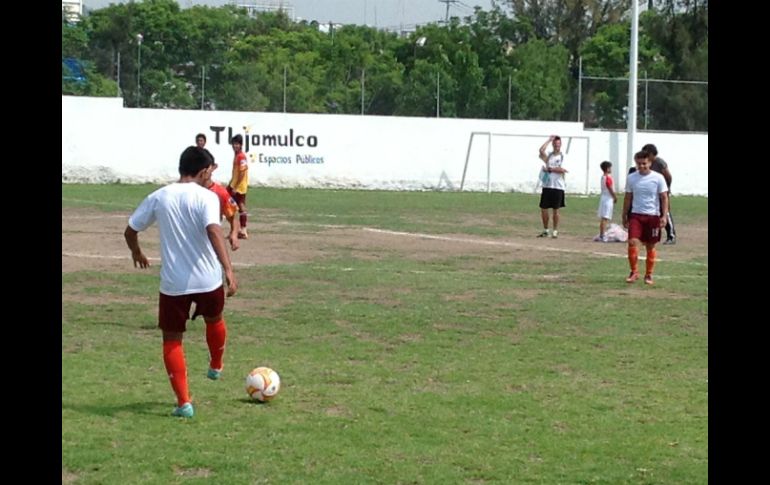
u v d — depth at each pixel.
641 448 8.28
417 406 9.42
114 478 7.30
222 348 10.00
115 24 53.09
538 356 11.73
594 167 46.81
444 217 31.45
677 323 13.95
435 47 59.38
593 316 14.37
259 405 9.35
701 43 60.00
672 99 52.12
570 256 21.81
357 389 9.99
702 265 20.77
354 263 19.70
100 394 9.59
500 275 18.48
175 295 8.98
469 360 11.44
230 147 43.44
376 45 63.28
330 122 44.59
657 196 17.56
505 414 9.22
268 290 16.03
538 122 46.38
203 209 9.07
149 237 23.50
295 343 12.16
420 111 52.00
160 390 9.82
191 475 7.41
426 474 7.53
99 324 12.96
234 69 53.12
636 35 41.72
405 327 13.23
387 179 45.25
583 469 7.75
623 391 10.16
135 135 42.66
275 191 41.72
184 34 54.25
